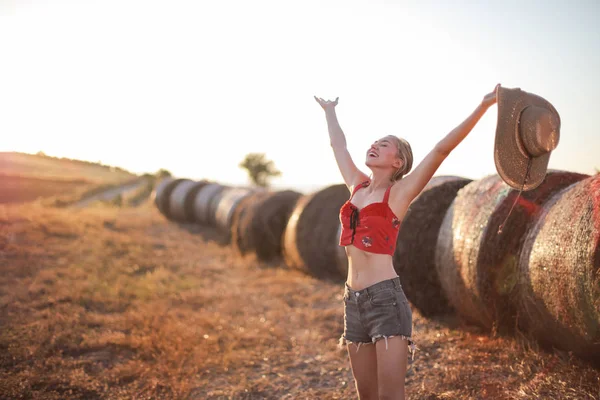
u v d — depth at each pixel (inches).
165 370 179.3
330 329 234.5
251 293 313.3
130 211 845.2
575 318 141.6
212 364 188.5
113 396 161.6
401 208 105.3
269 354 201.9
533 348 170.7
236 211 526.0
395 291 103.0
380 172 109.5
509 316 185.9
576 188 156.8
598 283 130.7
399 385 98.7
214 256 457.1
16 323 221.1
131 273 348.8
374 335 100.7
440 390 151.2
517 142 98.6
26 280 290.4
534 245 164.7
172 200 745.0
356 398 158.1
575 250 139.5
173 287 311.4
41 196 1161.4
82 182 1594.5
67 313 239.1
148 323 230.7
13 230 425.4
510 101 97.6
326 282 345.7
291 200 444.8
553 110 102.0
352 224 107.7
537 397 135.3
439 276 233.1
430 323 231.0
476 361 170.7
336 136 132.6
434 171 102.3
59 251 377.1
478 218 193.2
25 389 159.8
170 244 494.6
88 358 190.1
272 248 437.1
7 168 1855.3
